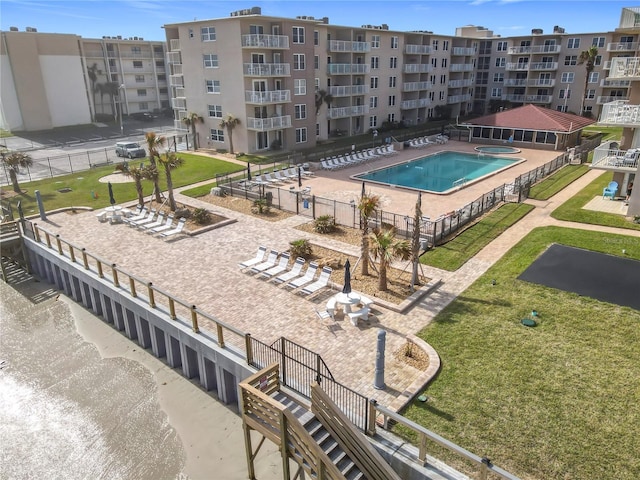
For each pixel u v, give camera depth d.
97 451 14.25
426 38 66.12
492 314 16.47
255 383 12.64
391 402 12.38
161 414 15.55
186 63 49.47
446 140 55.00
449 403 12.27
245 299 18.41
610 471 10.14
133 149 49.00
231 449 14.15
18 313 21.97
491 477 10.09
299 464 11.87
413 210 28.52
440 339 15.15
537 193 31.19
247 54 44.91
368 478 10.88
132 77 81.56
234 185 33.59
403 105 65.25
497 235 24.09
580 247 21.64
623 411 11.80
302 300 18.25
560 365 13.60
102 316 21.48
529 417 11.70
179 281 20.03
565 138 49.94
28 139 62.66
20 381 17.34
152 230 25.98
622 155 26.58
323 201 27.44
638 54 33.81
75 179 38.78
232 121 46.75
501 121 51.97
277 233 25.44
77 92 72.62
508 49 71.44
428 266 20.84
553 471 10.20
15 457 14.15
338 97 56.53
